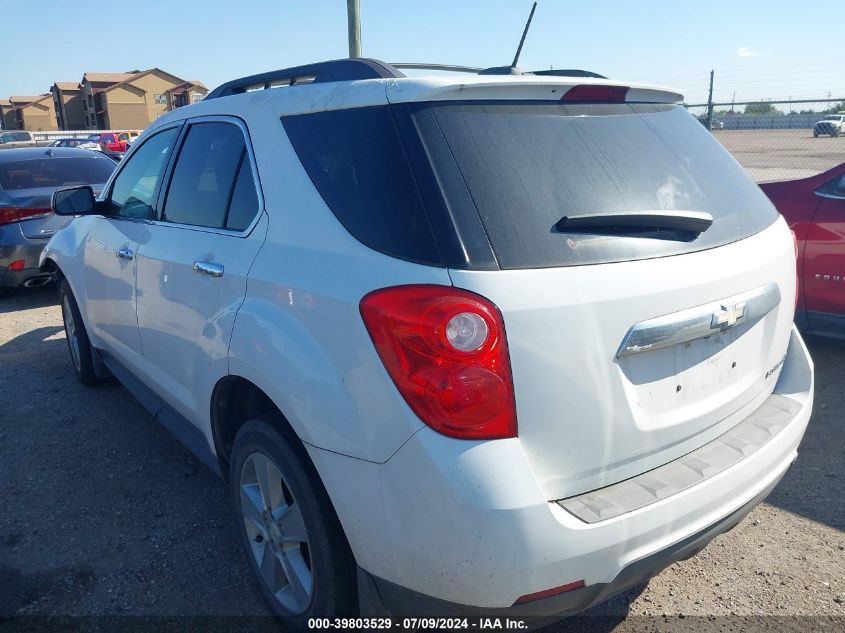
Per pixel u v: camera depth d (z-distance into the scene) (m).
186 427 3.26
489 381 1.82
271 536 2.51
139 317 3.46
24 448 4.05
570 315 1.90
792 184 5.02
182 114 3.39
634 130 2.39
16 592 2.81
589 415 1.95
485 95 2.17
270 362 2.25
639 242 2.08
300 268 2.24
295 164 2.42
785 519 3.26
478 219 1.93
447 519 1.82
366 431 1.96
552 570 1.83
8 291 8.02
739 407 2.43
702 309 2.15
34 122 85.56
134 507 3.42
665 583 2.84
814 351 5.39
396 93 2.17
